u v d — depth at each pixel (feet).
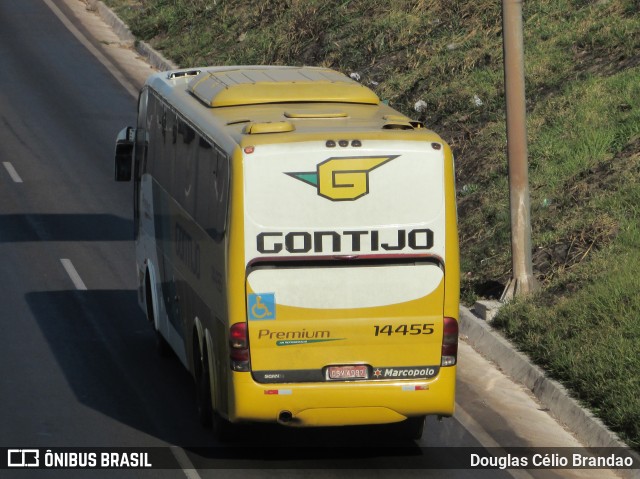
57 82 292.40
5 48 317.63
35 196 218.18
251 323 110.01
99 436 122.11
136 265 173.06
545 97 210.38
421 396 112.98
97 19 349.82
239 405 110.83
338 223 109.91
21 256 186.09
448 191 111.24
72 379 138.21
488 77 228.63
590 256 158.30
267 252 109.40
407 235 110.93
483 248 172.76
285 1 307.58
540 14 243.40
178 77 148.15
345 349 111.65
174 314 136.98
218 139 115.03
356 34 277.03
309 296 110.32
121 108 276.41
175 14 330.13
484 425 127.03
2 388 134.51
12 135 253.24
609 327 136.26
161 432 123.75
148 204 151.53
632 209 164.45
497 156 197.77
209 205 117.50
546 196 177.06
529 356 140.36
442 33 259.39
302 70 143.13
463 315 155.33
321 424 112.98
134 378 139.33
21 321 157.89
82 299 167.94
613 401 122.93
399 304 111.45
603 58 215.92
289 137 109.91
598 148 184.24
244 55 296.71
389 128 114.52
